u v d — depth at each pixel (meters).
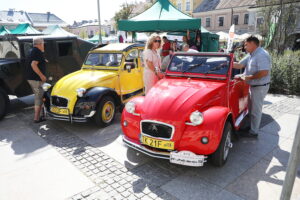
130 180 3.33
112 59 6.00
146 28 7.86
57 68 7.11
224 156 3.55
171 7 8.45
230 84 4.08
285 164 3.69
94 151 4.17
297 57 8.98
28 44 6.34
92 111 4.84
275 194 3.01
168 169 3.59
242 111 5.14
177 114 3.29
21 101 7.68
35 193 3.09
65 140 4.63
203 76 4.19
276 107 6.62
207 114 3.29
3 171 3.59
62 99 5.00
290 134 4.80
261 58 4.12
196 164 3.13
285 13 13.26
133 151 4.15
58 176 3.45
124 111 3.80
